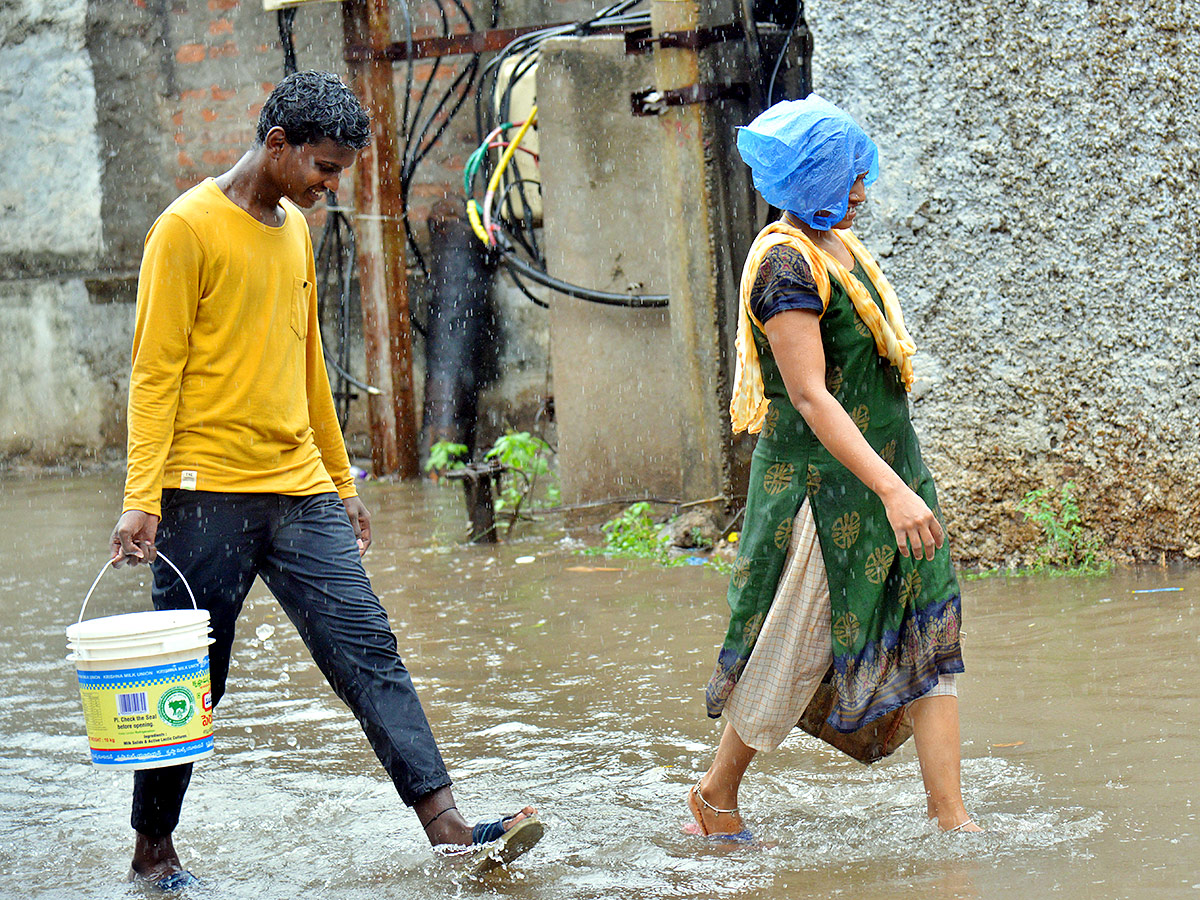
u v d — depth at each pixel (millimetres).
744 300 9234
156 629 8898
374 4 31516
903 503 8648
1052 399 17766
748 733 9336
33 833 10672
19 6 38094
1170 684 12500
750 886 8555
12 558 24734
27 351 39219
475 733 12781
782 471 9258
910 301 18203
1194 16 16719
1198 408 17172
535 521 25703
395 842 9938
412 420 33438
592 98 24781
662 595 18453
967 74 17594
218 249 9227
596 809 10430
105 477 37125
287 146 9359
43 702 14844
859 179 9398
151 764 8961
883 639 9141
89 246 38406
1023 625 15094
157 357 9156
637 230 25000
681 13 21047
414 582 20562
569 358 25516
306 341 10305
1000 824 9312
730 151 21656
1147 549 17609
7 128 38781
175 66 38125
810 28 18219
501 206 28328
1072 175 17359
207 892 9195
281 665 16016
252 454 9523
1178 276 17094
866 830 9477
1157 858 8375
